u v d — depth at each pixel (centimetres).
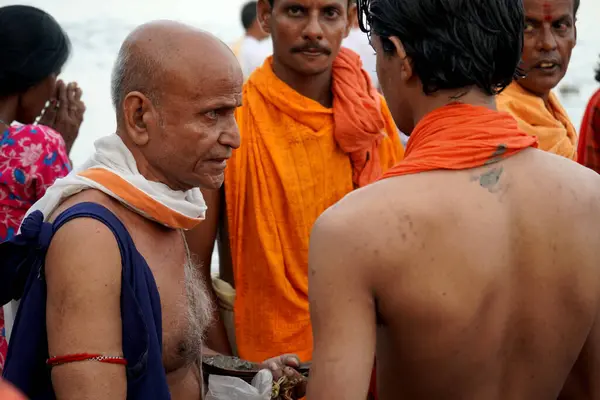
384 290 173
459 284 173
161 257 204
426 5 182
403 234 172
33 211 194
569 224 182
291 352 309
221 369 242
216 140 200
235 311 312
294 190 308
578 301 184
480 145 180
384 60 194
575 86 756
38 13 324
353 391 169
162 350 199
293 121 313
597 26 887
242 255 312
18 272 187
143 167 203
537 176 183
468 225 175
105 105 740
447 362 178
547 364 185
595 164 348
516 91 327
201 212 211
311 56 307
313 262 176
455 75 182
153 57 197
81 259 179
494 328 179
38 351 185
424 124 185
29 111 327
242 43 704
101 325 179
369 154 322
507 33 184
